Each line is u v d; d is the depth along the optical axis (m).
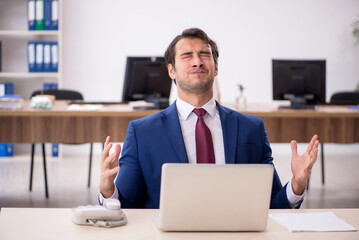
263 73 6.23
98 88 6.12
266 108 3.93
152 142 1.91
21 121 3.59
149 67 3.82
